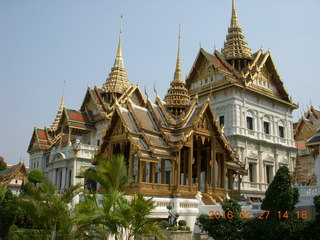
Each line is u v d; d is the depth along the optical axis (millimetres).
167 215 22672
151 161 23656
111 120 26125
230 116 57406
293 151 66438
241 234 19703
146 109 27812
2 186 23234
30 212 15500
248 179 55938
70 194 16766
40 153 87000
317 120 76500
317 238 18031
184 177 29641
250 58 64812
